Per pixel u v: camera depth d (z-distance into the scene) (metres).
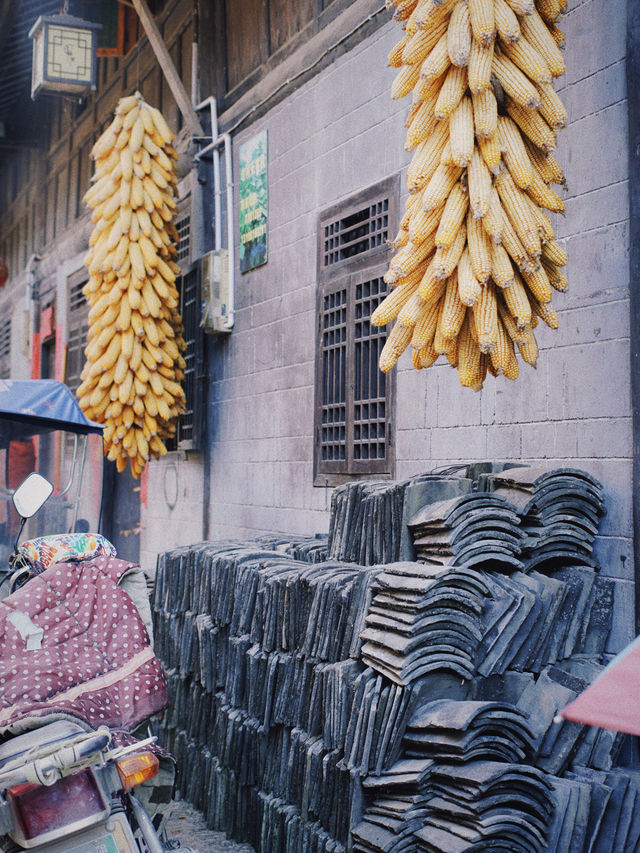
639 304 3.69
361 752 3.44
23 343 15.03
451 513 3.57
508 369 3.52
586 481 3.83
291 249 6.70
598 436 3.92
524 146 3.44
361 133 5.84
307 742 3.88
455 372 4.88
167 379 7.09
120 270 6.89
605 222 3.92
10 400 4.39
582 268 4.04
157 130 7.12
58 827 2.53
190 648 5.02
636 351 3.69
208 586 4.92
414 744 3.39
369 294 5.71
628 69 3.79
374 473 5.55
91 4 9.91
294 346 6.62
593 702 1.86
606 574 3.83
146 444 7.04
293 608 4.12
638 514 3.67
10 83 12.67
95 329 7.00
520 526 3.86
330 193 6.18
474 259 3.31
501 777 3.10
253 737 4.37
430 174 3.40
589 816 3.23
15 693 2.81
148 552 9.46
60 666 2.90
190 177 8.41
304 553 4.91
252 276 7.33
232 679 4.59
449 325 3.42
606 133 3.93
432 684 3.42
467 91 3.38
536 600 3.57
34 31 8.02
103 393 6.96
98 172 7.15
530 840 3.15
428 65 3.30
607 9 3.94
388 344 3.63
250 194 7.36
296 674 4.08
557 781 3.29
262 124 7.20
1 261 13.38
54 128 13.69
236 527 7.48
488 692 3.53
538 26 3.35
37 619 2.97
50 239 13.69
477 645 3.48
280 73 6.89
